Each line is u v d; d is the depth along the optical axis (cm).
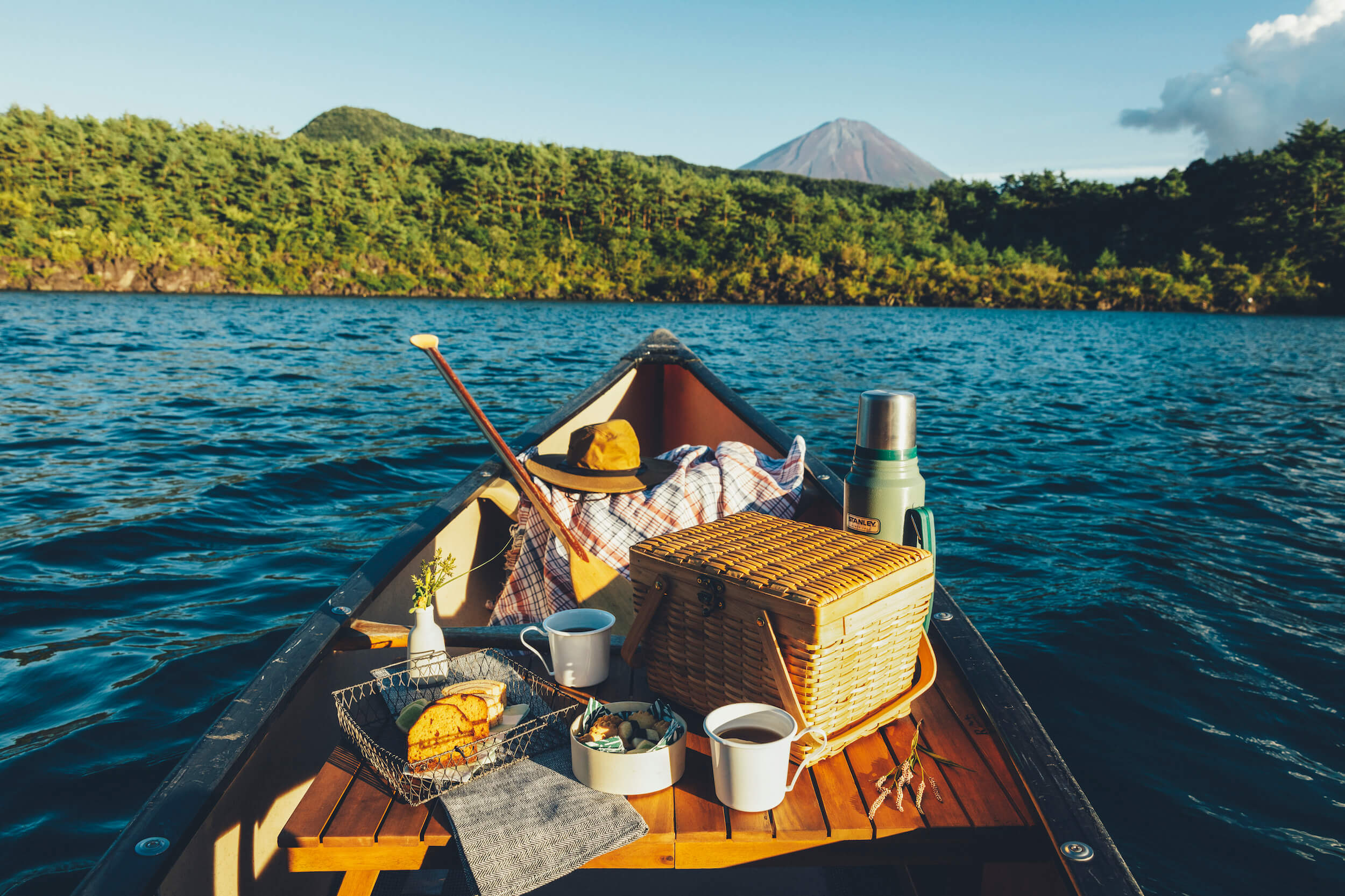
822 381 1702
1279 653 411
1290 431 1131
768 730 132
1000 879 151
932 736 150
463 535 279
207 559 509
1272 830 281
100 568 487
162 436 902
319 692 182
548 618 172
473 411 227
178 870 128
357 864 121
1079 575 523
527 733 142
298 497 661
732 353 2394
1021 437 1057
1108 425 1170
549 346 2409
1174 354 2741
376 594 208
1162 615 454
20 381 1344
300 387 1356
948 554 563
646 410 567
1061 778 131
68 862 245
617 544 245
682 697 155
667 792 130
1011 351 2748
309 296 7144
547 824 120
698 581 142
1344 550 580
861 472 177
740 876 198
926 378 1834
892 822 123
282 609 433
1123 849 271
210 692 346
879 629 139
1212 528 634
